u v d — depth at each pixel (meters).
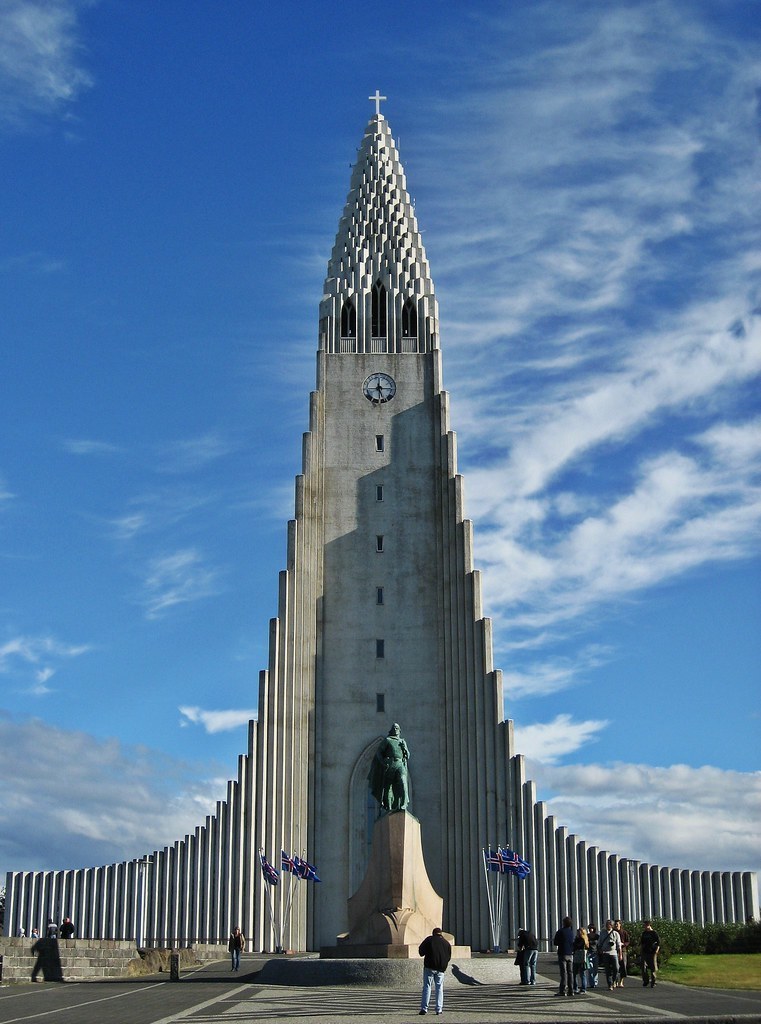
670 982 48.69
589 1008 37.09
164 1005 40.16
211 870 80.69
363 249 95.69
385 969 48.78
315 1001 41.75
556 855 78.12
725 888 78.06
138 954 61.19
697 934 64.00
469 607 84.25
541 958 70.31
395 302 93.56
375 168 100.19
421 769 83.31
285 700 83.25
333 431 90.00
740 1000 38.94
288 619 84.81
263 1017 35.56
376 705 84.38
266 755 82.06
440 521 87.81
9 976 52.25
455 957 54.94
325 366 91.31
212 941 79.44
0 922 111.75
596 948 48.44
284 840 80.81
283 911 79.31
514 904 77.50
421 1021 33.66
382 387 90.88
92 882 82.69
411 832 56.31
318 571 86.81
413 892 55.66
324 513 88.19
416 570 87.19
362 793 82.69
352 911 56.56
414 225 98.56
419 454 89.56
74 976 54.97
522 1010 37.00
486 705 81.81
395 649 85.56
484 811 79.81
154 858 82.00
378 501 88.50
